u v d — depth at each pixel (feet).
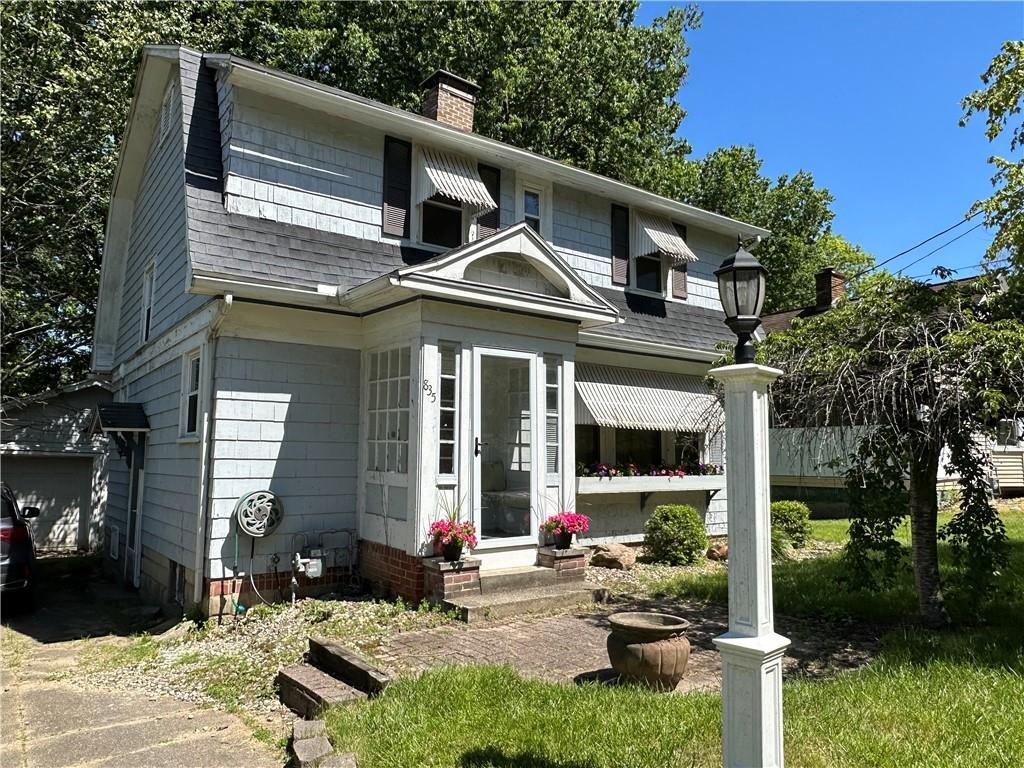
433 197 35.09
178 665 22.38
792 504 42.24
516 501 29.04
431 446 26.37
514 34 67.00
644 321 42.32
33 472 55.83
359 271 30.94
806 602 25.94
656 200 43.86
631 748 12.85
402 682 16.72
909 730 13.42
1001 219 28.58
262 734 16.55
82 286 66.18
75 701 19.81
